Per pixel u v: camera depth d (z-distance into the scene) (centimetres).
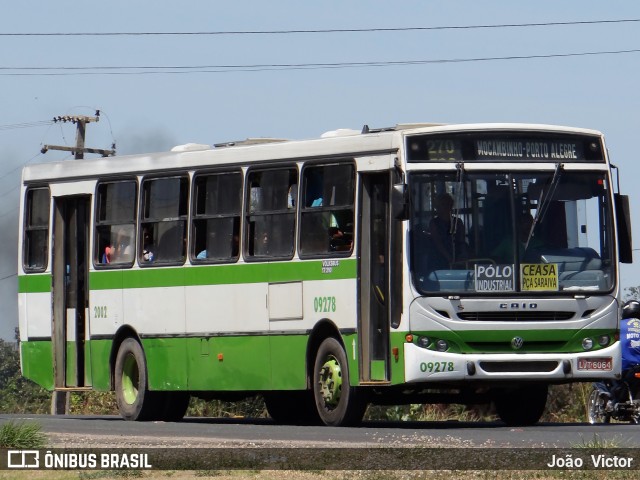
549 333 2959
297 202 3186
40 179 3844
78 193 3744
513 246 2972
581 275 3005
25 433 2392
